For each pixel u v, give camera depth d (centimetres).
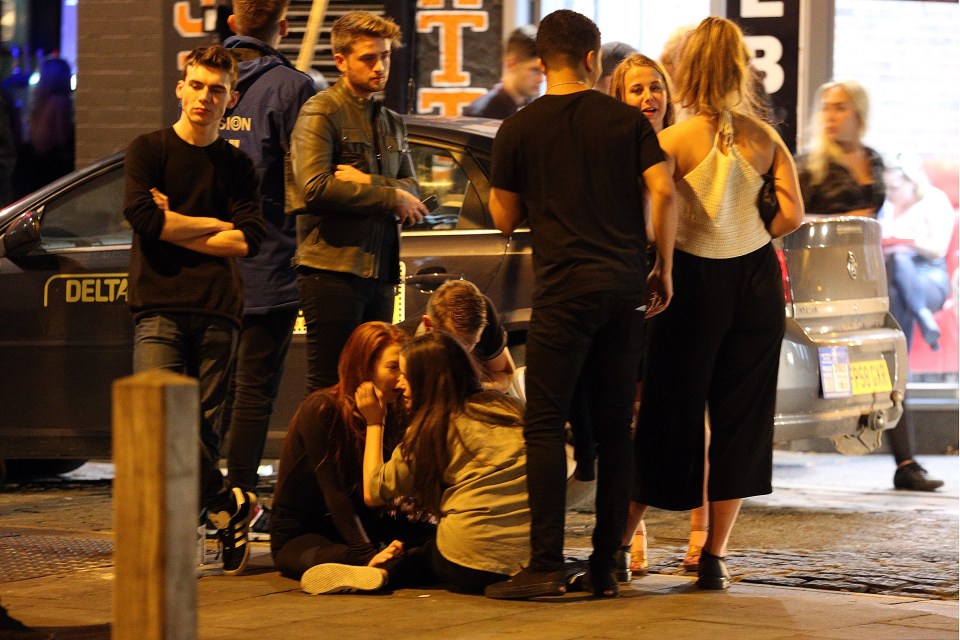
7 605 1447
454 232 2084
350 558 1559
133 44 3209
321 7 2280
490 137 2123
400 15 3094
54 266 2269
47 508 2225
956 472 2758
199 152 1675
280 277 1845
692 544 1719
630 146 1459
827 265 2217
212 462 1636
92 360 2258
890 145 3070
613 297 1440
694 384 1545
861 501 2380
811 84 3019
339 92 1750
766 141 1549
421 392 1513
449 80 3109
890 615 1411
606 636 1294
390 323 1738
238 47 1906
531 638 1284
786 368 2133
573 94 1480
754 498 2406
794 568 1745
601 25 3209
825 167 2473
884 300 2333
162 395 950
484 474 1504
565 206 1451
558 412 1459
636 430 1584
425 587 1568
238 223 1669
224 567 1650
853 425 2255
